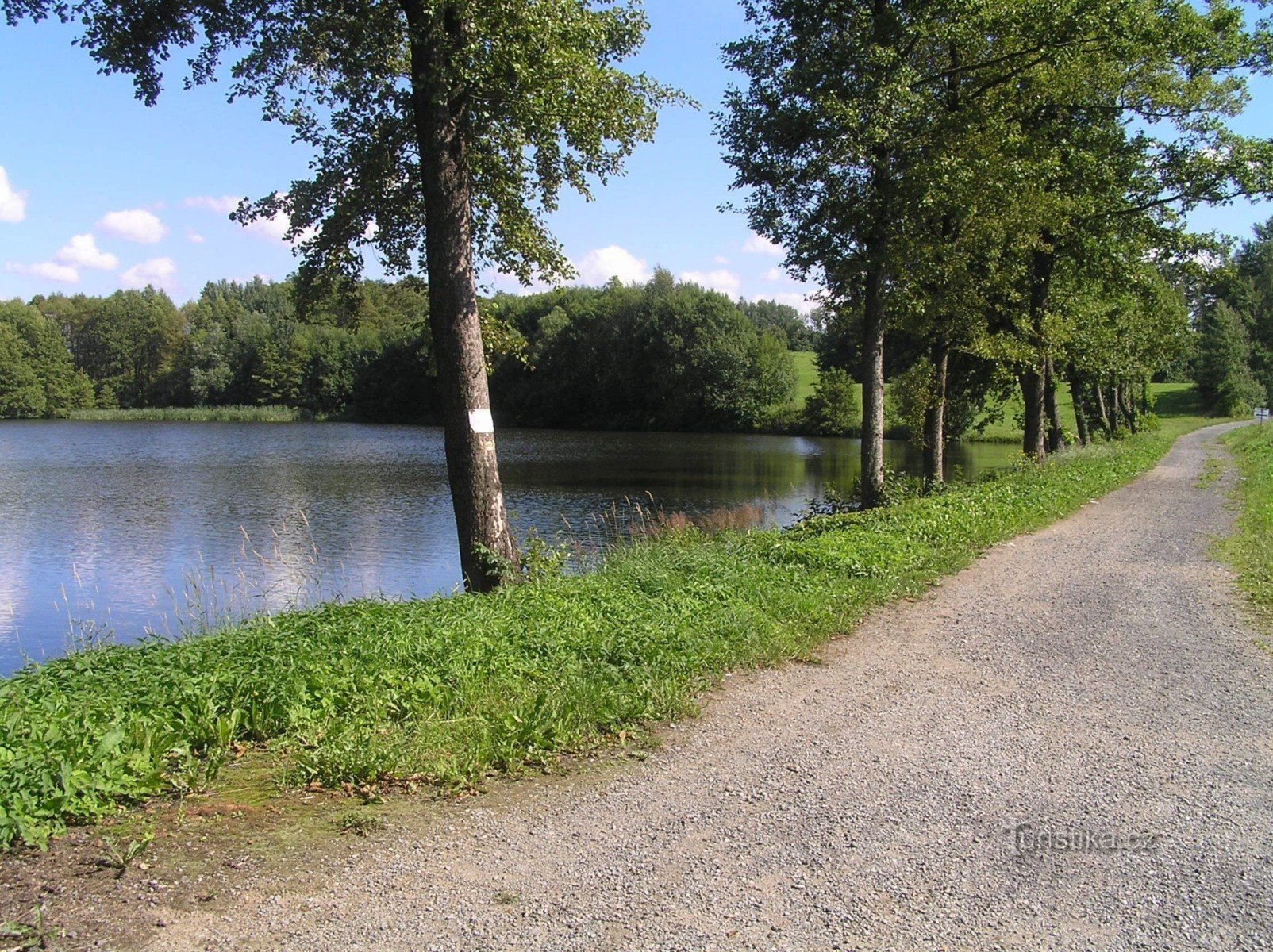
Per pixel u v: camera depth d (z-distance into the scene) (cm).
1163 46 1719
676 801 433
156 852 372
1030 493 1648
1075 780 459
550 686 571
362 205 1055
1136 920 327
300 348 8700
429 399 8000
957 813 420
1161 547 1226
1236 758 489
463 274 982
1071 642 743
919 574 1001
